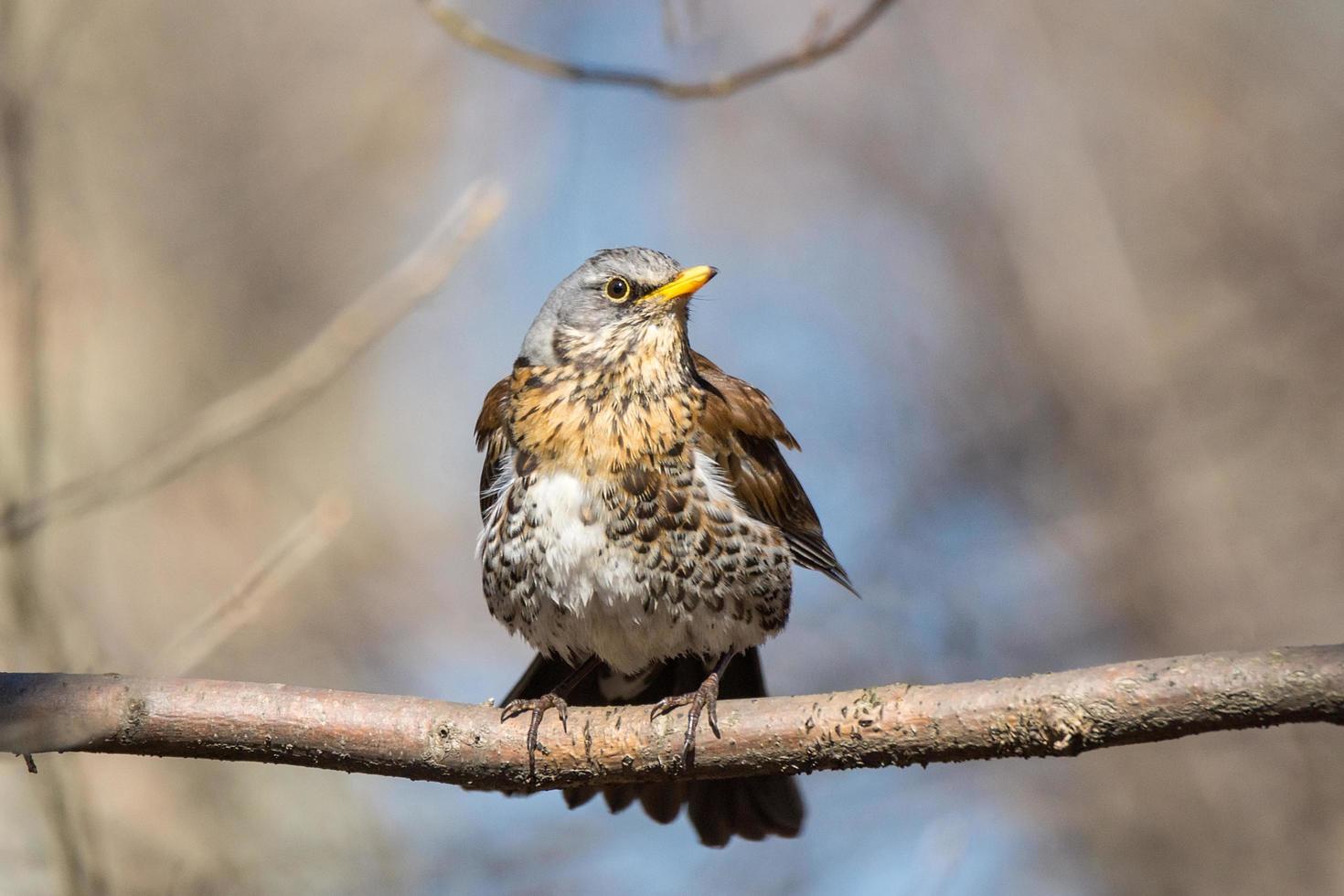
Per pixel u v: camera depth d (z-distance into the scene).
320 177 17.33
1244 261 18.56
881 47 19.27
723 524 8.40
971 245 18.44
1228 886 14.74
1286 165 19.03
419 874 12.34
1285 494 16.73
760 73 9.43
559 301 8.86
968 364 17.53
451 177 17.81
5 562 10.10
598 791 9.13
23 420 10.01
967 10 18.22
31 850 10.89
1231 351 17.83
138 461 9.09
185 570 14.27
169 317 15.51
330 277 17.00
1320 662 5.93
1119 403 16.83
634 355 8.44
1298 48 19.62
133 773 12.76
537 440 8.52
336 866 12.45
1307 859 14.84
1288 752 15.26
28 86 10.59
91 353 14.57
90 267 14.57
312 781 13.24
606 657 8.72
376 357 17.20
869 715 6.69
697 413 8.56
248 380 15.91
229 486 14.98
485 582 8.84
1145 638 15.91
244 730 7.17
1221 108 19.36
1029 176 17.47
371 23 17.91
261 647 14.34
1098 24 19.48
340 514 8.83
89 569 13.60
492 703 7.41
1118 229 18.69
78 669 9.95
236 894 11.77
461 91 18.16
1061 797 14.68
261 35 17.20
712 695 7.25
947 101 18.84
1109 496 16.58
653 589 8.38
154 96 16.33
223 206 16.56
